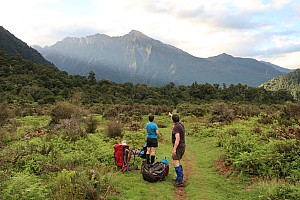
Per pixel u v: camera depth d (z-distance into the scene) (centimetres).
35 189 621
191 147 1481
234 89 9956
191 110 3303
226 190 779
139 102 7531
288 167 832
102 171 859
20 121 2406
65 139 1288
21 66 10181
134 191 745
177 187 815
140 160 1079
